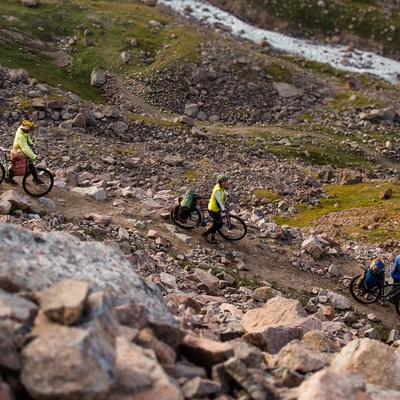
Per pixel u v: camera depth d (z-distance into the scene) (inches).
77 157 1872.5
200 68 3484.3
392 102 3563.0
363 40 4835.1
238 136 2824.8
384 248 1473.9
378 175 2652.6
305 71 3932.1
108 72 3427.7
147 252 884.6
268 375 404.8
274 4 5027.1
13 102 2393.0
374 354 437.1
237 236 1033.5
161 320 419.2
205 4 5187.0
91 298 339.9
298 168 2445.9
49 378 286.0
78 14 4045.3
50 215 884.6
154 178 1905.8
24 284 369.7
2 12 3870.6
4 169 962.7
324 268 1027.3
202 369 380.2
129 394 307.7
